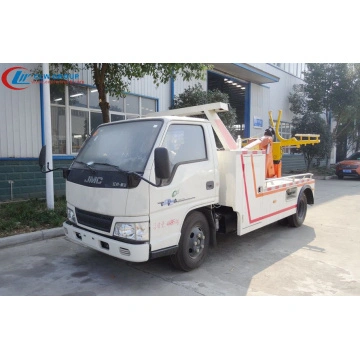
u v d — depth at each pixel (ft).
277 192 19.53
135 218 12.16
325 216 26.40
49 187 22.80
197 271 14.80
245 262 15.99
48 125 22.61
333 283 13.69
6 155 26.94
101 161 13.94
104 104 25.71
